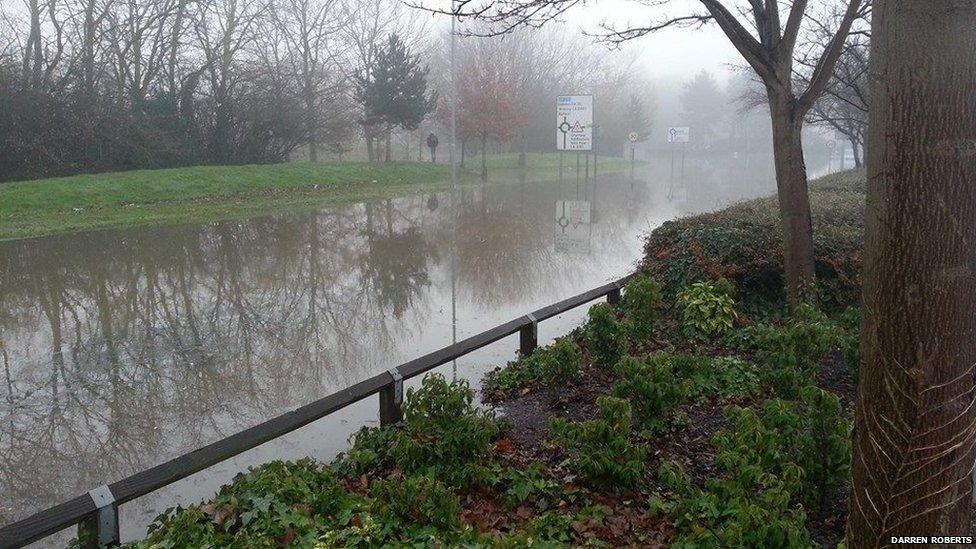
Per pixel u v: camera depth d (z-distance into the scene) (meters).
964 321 2.20
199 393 6.10
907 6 2.14
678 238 8.61
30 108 21.89
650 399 4.55
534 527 3.49
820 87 6.64
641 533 3.58
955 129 2.12
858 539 2.49
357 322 8.32
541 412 5.39
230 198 20.91
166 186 20.98
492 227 16.14
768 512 3.02
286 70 32.34
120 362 6.86
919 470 2.29
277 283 10.32
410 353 7.18
